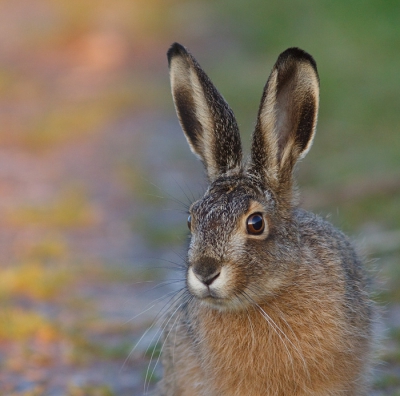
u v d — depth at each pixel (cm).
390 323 1055
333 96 2153
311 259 807
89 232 1606
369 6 2938
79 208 1698
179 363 878
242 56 3083
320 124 2016
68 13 3897
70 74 3116
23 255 1454
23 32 3747
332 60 2422
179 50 867
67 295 1282
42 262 1427
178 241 1487
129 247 1514
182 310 874
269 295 785
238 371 812
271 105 809
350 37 2652
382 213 1413
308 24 3138
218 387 824
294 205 833
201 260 754
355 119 2000
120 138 2308
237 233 766
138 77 2997
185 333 866
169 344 895
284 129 840
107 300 1252
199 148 878
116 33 3603
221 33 3488
